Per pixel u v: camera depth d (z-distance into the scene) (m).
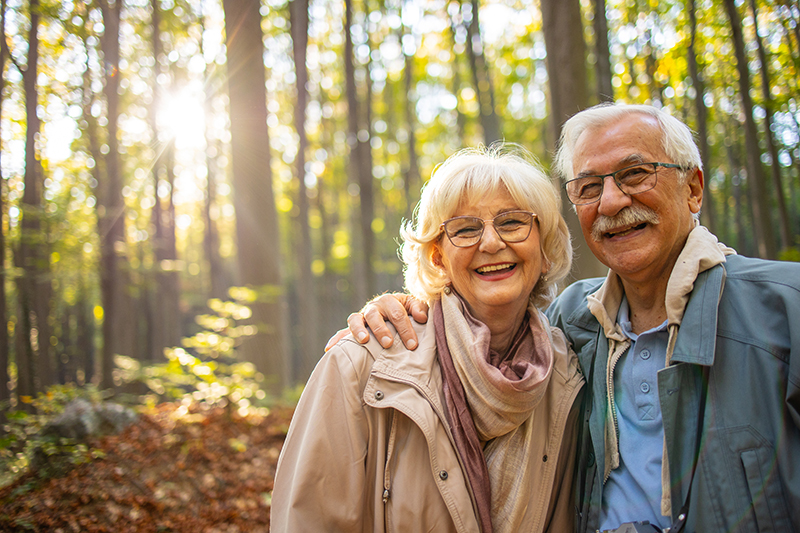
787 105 5.13
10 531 3.32
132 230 12.43
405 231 1.59
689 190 1.49
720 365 1.28
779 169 5.79
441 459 1.30
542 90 14.52
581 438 1.53
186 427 4.82
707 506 1.23
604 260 1.50
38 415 5.18
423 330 1.48
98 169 8.77
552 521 1.49
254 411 5.60
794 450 1.18
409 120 14.73
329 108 17.81
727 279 1.35
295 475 1.31
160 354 12.02
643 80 6.71
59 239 6.88
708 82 6.34
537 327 1.47
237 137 7.36
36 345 7.02
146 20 10.29
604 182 1.45
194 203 18.36
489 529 1.30
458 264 1.41
